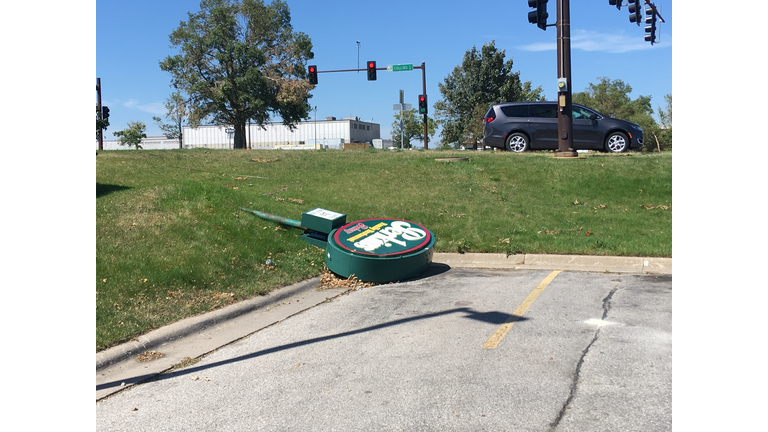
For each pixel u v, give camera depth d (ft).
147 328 18.76
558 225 36.37
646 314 19.34
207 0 166.30
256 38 171.63
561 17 55.77
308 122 357.00
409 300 23.06
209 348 18.01
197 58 165.37
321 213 31.58
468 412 12.31
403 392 13.58
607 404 12.39
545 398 12.85
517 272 27.86
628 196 44.60
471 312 20.56
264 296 23.43
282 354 17.07
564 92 55.93
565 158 54.29
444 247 32.24
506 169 52.11
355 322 20.20
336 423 12.13
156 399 14.01
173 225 29.01
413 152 67.67
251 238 29.81
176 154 60.54
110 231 26.91
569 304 21.07
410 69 103.86
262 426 12.21
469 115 223.51
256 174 51.29
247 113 170.71
